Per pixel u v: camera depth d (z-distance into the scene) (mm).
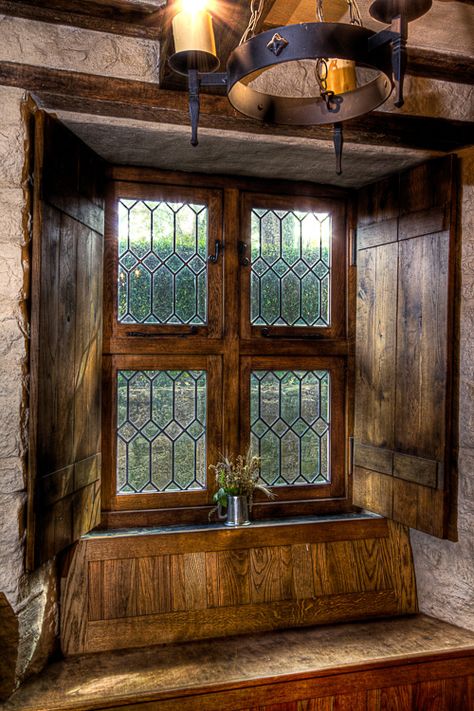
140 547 2201
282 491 2504
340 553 2391
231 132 2049
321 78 1293
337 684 1978
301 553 2352
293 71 2053
